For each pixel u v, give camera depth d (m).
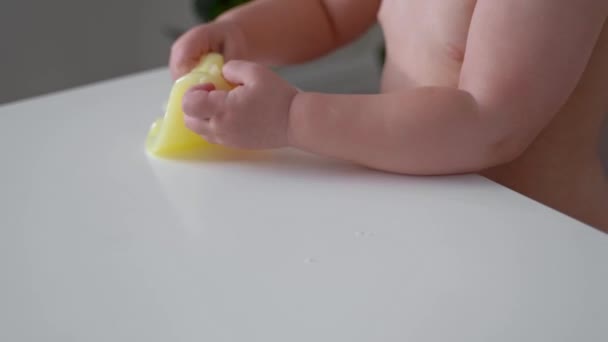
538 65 0.57
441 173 0.58
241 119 0.59
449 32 0.63
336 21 0.79
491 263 0.48
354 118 0.58
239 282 0.47
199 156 0.61
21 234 0.51
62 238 0.51
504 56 0.57
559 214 0.53
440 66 0.64
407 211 0.53
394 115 0.58
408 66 0.68
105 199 0.55
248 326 0.43
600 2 0.57
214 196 0.55
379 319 0.44
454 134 0.57
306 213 0.53
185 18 1.37
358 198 0.55
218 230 0.51
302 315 0.44
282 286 0.46
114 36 1.32
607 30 0.63
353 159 0.59
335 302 0.45
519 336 0.43
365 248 0.49
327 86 1.01
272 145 0.60
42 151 0.63
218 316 0.44
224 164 0.60
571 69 0.57
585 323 0.43
